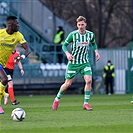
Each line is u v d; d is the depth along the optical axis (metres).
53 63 82.50
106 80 84.44
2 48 33.56
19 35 33.78
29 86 80.00
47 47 84.56
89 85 39.28
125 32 124.56
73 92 82.31
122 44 129.75
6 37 33.38
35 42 84.31
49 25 86.62
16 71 80.00
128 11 121.50
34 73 81.12
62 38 83.12
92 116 33.62
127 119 31.44
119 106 44.94
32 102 55.22
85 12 116.81
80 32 38.16
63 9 117.94
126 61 91.69
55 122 29.77
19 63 49.09
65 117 33.00
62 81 81.81
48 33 86.50
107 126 27.50
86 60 38.75
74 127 27.11
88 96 39.66
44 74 81.44
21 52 76.50
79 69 38.66
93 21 118.19
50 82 81.44
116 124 28.48
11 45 33.62
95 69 86.44
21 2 84.75
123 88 91.06
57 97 39.22
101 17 115.19
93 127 27.08
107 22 117.31
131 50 91.50
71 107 43.59
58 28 83.94
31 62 82.12
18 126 27.69
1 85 34.00
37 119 31.59
